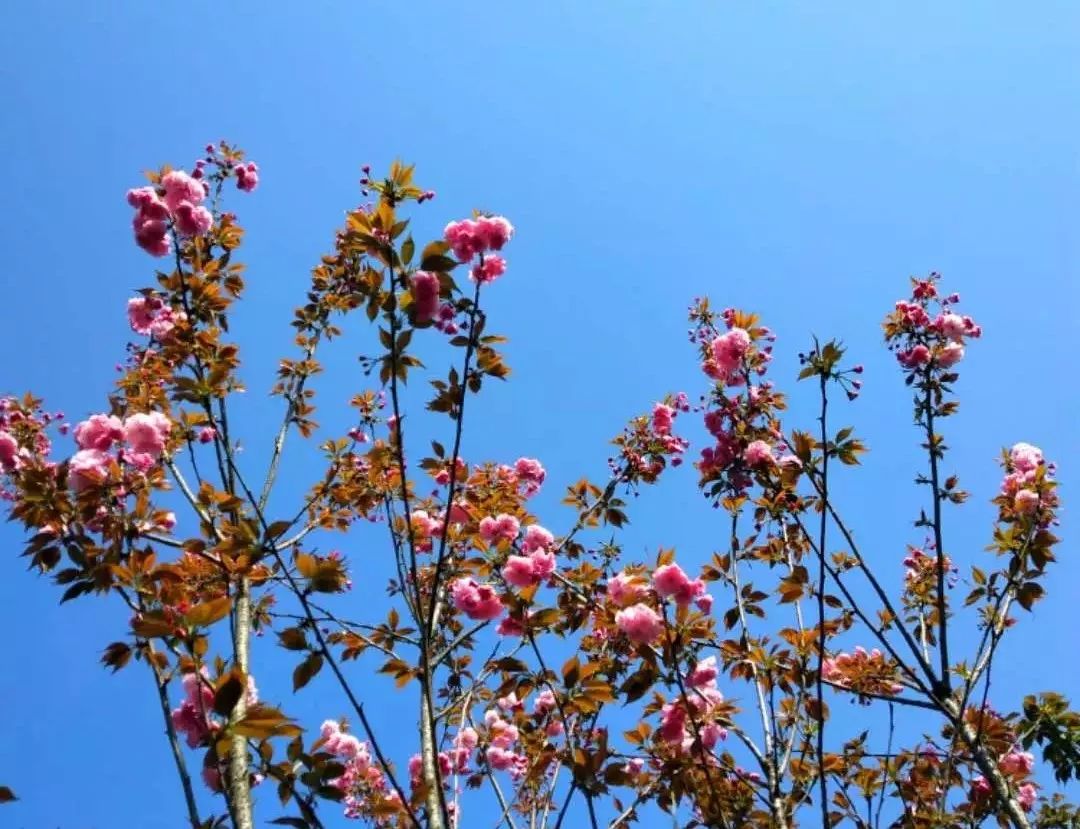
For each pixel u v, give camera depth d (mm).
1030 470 5723
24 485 4293
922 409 5816
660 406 7148
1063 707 5492
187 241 5785
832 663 6109
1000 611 5395
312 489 6508
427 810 4188
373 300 3992
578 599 5504
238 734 3156
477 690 6254
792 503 5629
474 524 5895
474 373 4320
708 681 4531
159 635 3271
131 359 6172
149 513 4664
